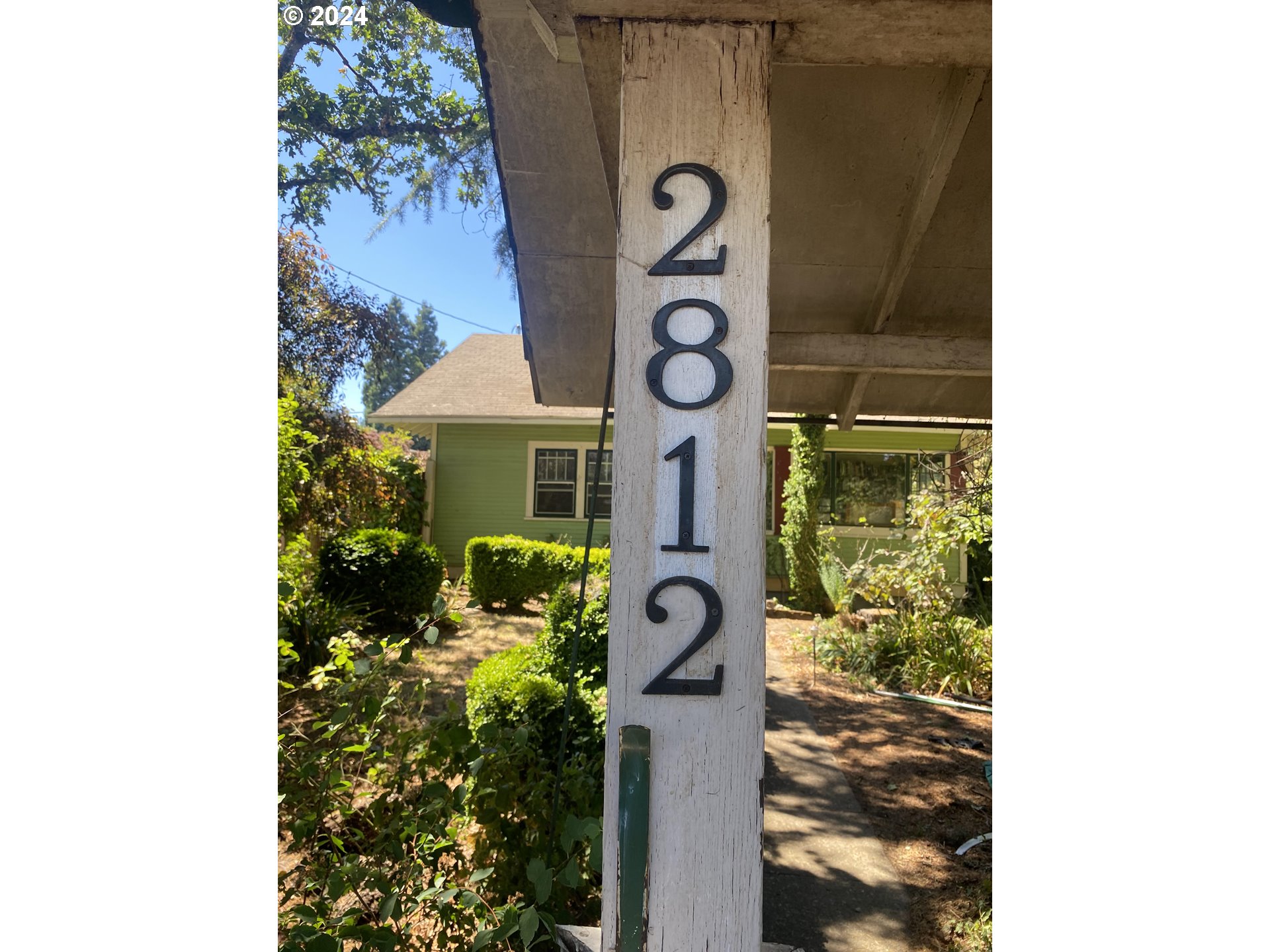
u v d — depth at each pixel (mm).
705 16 1301
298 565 5641
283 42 7688
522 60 1885
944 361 2535
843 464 10344
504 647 6695
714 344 1271
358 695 2295
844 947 2473
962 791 3812
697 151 1300
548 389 3061
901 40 1345
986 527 5520
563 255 2459
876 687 5789
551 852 1842
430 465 11086
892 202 2262
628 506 1255
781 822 3428
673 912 1196
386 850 1938
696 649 1230
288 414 5004
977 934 2525
